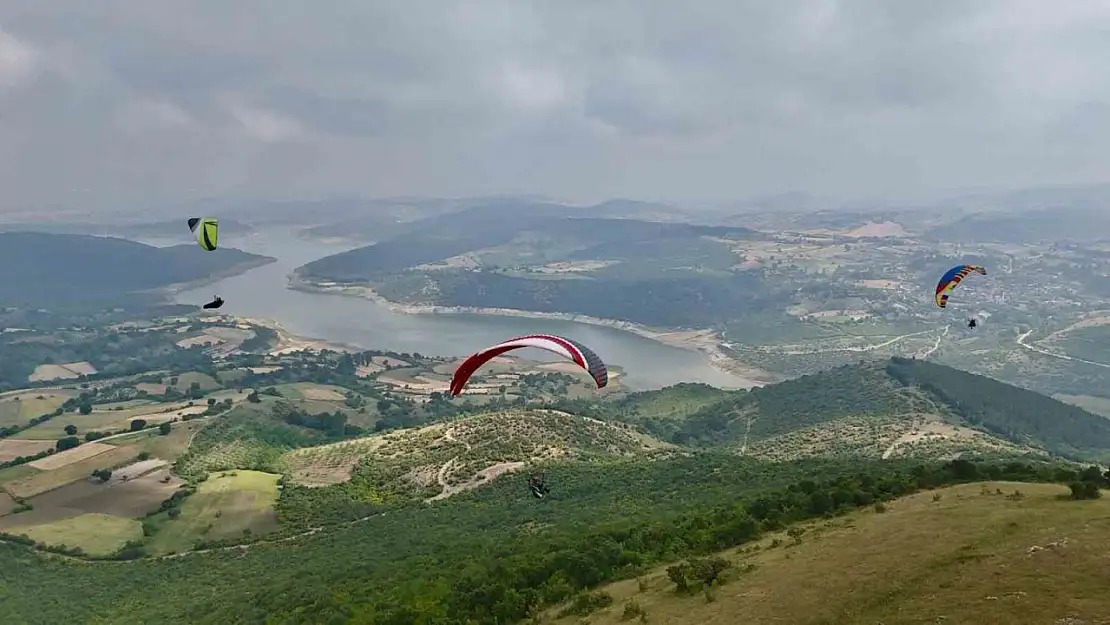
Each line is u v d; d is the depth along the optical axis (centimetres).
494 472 14525
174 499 14912
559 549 6875
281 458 17975
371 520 12850
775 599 3944
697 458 13400
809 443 18488
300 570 9838
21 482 16112
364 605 6819
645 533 6794
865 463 10700
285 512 14075
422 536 10612
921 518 4984
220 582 10338
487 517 11312
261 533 13200
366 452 17412
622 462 14375
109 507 14712
